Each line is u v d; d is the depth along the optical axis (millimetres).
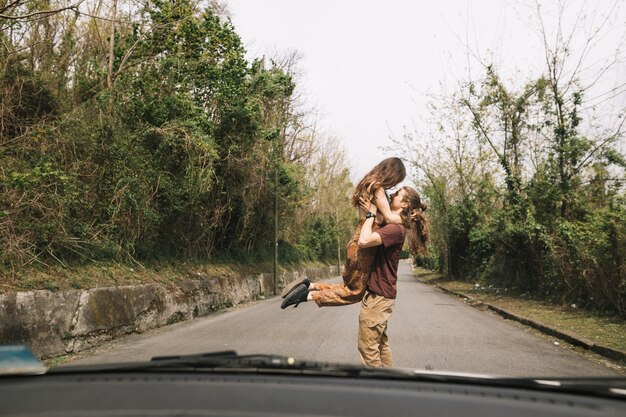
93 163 10852
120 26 14812
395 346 7305
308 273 33156
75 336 7855
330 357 6379
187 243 15367
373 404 1454
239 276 18125
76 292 8289
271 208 22734
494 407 1446
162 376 1786
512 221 16656
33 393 1558
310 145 29125
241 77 15883
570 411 1438
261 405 1429
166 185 13078
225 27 15016
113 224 10875
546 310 12039
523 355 6883
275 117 19391
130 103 12906
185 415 1319
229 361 1874
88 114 11492
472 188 24781
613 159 13531
